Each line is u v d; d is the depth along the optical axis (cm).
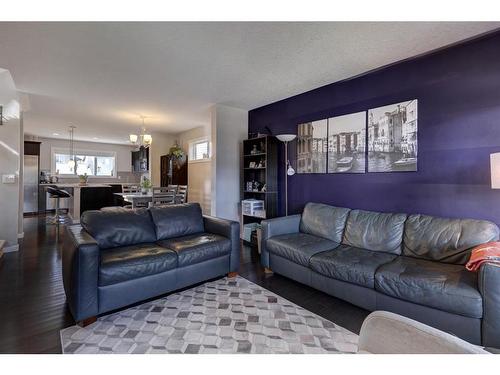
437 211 257
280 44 244
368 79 310
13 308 219
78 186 621
